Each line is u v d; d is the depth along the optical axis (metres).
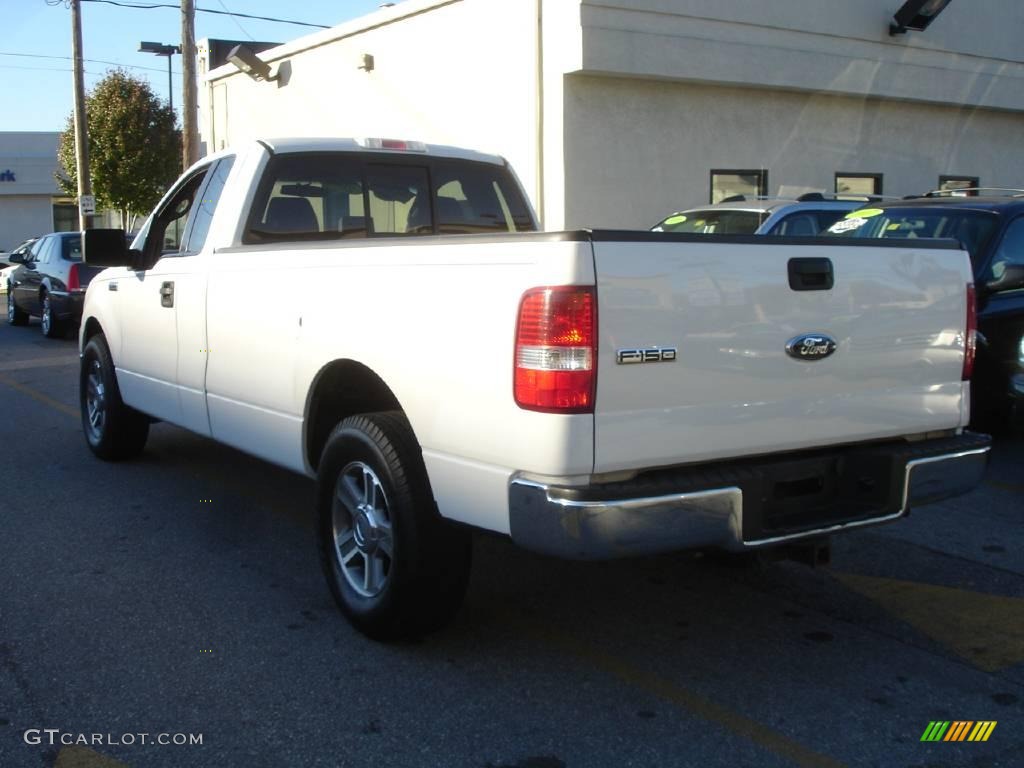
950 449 4.31
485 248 3.72
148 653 4.30
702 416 3.70
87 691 3.96
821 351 3.96
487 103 15.94
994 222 7.78
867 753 3.54
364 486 4.42
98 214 33.38
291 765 3.45
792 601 4.94
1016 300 7.42
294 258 4.80
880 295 4.12
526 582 5.17
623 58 14.52
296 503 6.57
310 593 4.99
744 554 4.05
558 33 14.50
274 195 5.69
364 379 4.67
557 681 4.07
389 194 6.12
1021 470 7.31
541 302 3.46
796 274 3.88
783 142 17.00
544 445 3.48
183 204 6.33
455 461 3.86
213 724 3.71
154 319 6.31
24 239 46.34
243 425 5.35
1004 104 19.23
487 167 6.57
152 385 6.48
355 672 4.13
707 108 16.06
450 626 4.60
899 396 4.23
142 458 7.74
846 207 10.88
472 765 3.45
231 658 4.25
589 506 3.44
